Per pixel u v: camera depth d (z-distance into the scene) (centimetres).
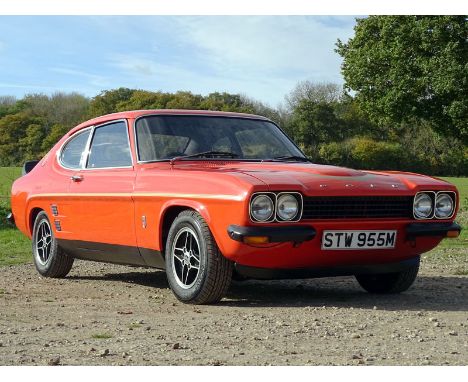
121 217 626
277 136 674
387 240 555
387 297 619
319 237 530
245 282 720
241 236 506
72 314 530
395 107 3177
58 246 741
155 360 373
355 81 3291
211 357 381
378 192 542
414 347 409
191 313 531
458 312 536
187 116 656
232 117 672
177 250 579
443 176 7450
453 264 905
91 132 710
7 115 8531
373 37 3344
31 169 812
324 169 566
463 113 2988
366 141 7712
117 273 815
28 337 440
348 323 485
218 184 530
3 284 715
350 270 567
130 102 8431
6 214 1753
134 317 515
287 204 516
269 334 447
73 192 689
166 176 582
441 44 2984
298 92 8656
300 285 688
